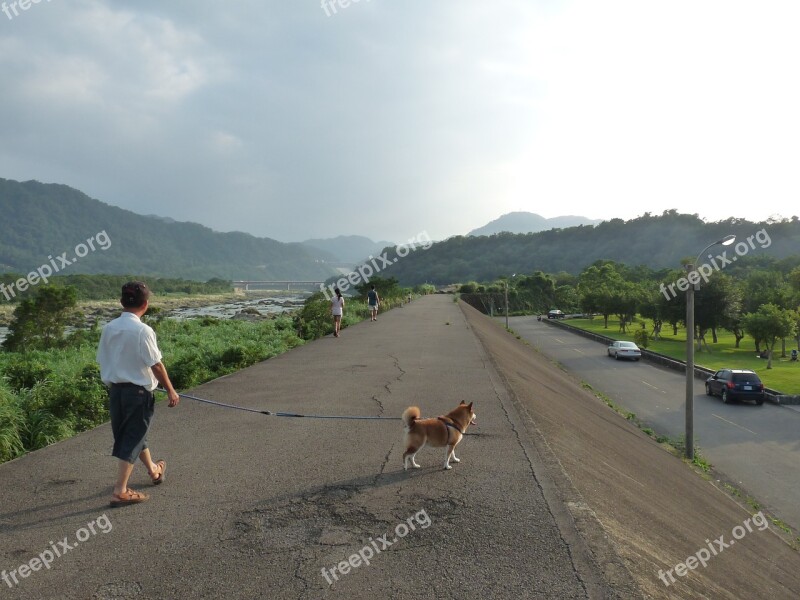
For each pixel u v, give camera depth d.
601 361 42.47
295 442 6.36
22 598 3.18
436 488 4.93
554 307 116.06
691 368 15.88
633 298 68.25
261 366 12.70
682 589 4.12
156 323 25.23
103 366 4.40
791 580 6.88
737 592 5.15
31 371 11.07
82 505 4.50
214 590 3.26
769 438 20.36
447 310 39.31
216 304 108.75
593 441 8.93
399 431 6.85
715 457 17.83
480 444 6.36
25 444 7.20
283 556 3.69
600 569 3.57
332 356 14.51
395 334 20.97
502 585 3.36
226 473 5.28
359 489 4.88
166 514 4.33
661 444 17.02
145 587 3.30
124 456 4.39
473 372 11.79
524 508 4.51
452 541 3.93
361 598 3.20
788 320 38.53
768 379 32.78
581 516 4.39
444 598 3.21
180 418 7.54
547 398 11.62
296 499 4.64
